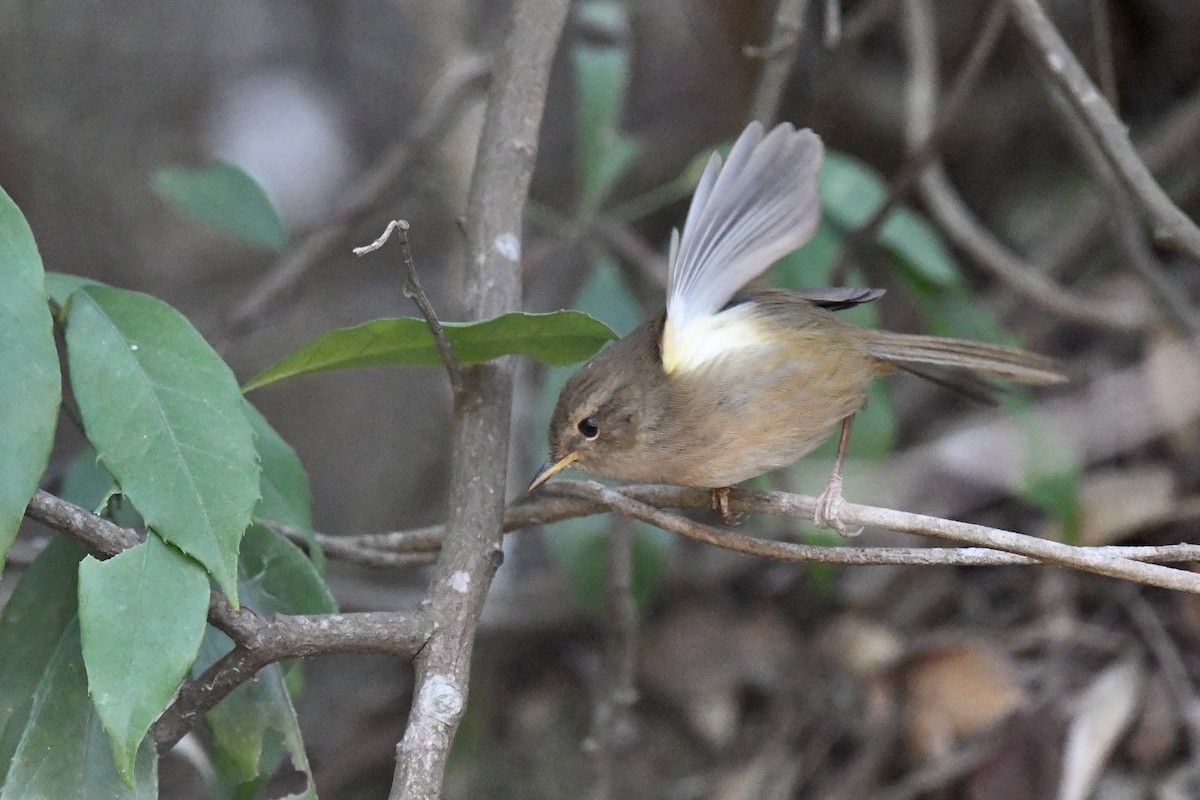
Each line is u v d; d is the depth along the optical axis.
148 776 5.13
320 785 11.27
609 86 9.45
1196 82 12.66
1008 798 9.70
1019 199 13.07
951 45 12.91
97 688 4.43
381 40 12.38
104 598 4.55
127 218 11.38
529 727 11.49
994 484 11.06
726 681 11.23
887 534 11.25
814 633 11.29
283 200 11.77
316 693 11.81
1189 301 11.82
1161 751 9.71
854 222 9.39
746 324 6.71
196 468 4.87
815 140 6.11
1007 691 10.16
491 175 6.68
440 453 12.42
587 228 9.52
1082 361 11.73
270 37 12.00
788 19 8.22
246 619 5.02
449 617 5.46
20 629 5.36
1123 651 10.22
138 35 11.42
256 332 11.91
